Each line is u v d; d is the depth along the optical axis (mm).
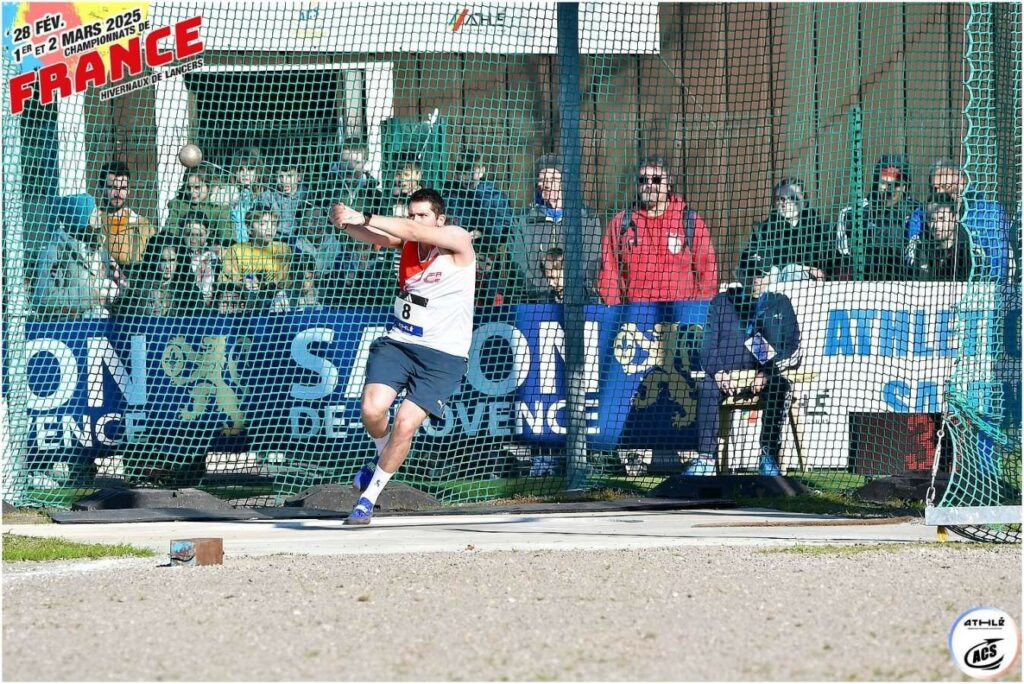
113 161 40969
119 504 35062
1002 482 28953
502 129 42906
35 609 20391
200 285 38625
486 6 43438
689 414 38906
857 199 42438
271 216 39844
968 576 22453
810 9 48969
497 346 38625
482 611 19891
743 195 48812
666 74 48406
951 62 48250
